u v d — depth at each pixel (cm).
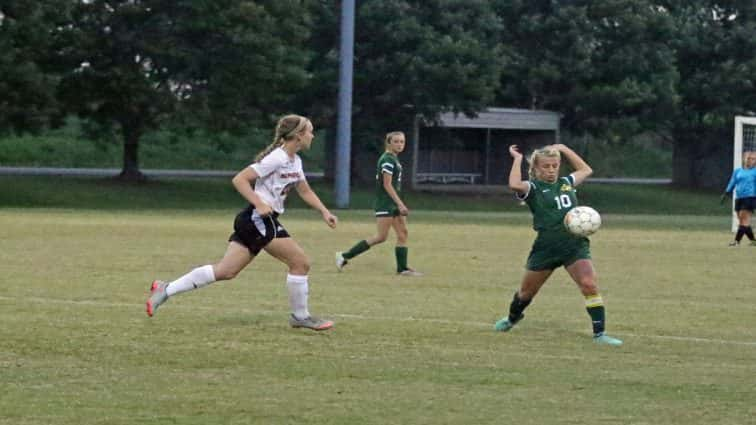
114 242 6306
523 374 2572
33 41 11394
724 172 17350
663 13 15588
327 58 13975
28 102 11594
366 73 14062
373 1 13838
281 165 3042
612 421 2142
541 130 16088
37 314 3372
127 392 2331
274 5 12750
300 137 3056
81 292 3953
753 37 15900
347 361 2694
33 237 6556
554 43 15600
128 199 12562
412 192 15112
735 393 2394
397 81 14212
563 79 15588
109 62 12525
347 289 4247
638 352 2894
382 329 3189
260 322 3275
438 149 16538
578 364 2706
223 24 12269
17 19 11275
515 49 15888
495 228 8488
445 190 15500
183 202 12712
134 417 2125
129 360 2664
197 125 13125
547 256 3056
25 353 2730
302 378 2492
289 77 12862
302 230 7812
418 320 3388
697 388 2439
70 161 17812
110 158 18300
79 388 2362
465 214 11350
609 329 3309
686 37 16025
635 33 15375
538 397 2338
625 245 6906
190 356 2720
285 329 3150
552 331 3219
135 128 13200
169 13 12538
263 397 2302
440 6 14138
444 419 2141
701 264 5578
